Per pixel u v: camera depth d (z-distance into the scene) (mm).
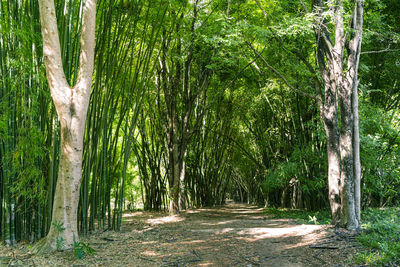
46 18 4270
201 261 4375
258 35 6875
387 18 8766
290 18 6738
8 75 4797
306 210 10406
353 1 6027
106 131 6453
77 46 5137
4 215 4906
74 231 4574
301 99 10008
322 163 8766
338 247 4648
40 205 5125
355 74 5855
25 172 4684
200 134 12469
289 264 4176
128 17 6301
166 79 9492
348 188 5688
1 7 4516
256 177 16328
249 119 13477
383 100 9328
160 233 6344
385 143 8422
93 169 6270
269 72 9516
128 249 4973
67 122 4453
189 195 12562
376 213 7246
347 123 5738
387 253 4066
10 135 4828
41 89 4840
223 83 11289
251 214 10125
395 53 8578
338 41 5910
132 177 12195
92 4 4551
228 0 7828
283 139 11508
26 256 4195
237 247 5102
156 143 11211
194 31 8469
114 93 6801
